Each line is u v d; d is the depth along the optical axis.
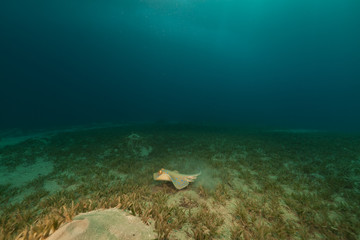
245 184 5.17
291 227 3.11
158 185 5.02
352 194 4.30
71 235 2.09
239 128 21.28
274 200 4.03
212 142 11.11
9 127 25.16
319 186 4.81
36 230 2.38
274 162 7.14
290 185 4.96
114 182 5.34
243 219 3.38
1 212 3.66
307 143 10.52
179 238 2.81
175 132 15.59
